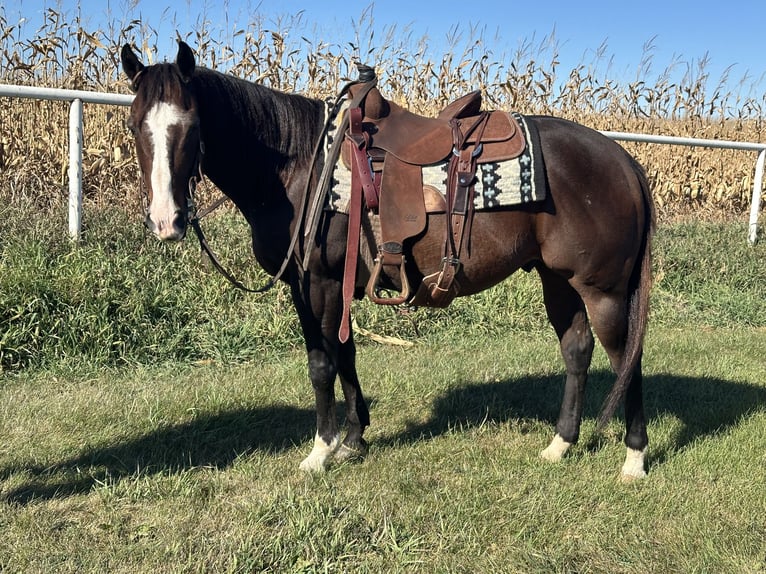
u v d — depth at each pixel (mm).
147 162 2322
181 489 2789
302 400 3883
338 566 2287
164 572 2246
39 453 3104
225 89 2676
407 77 8719
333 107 2822
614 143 2916
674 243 7309
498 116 2807
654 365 4762
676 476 3010
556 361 4785
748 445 3318
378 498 2748
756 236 7574
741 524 2639
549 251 2785
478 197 2633
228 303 5109
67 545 2393
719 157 9531
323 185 2635
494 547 2457
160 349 4547
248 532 2449
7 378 4043
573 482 2947
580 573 2318
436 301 2822
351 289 2648
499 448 3336
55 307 4434
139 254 5113
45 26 7215
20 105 6441
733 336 5648
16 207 5223
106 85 6938
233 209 6324
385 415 3750
